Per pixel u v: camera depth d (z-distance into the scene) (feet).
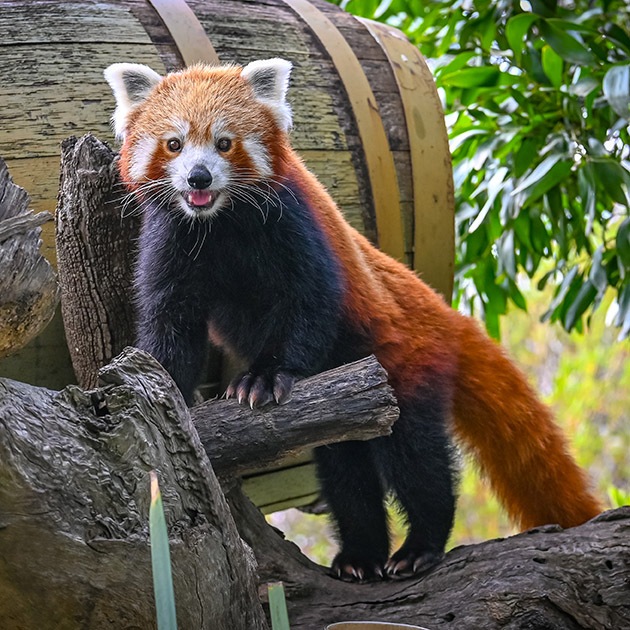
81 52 20.66
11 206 11.96
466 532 60.44
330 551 58.59
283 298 18.89
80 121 20.13
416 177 24.35
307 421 15.66
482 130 30.60
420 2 34.12
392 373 21.13
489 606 17.37
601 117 29.68
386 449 21.29
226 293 20.01
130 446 12.97
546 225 35.47
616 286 31.50
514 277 31.89
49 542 12.22
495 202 30.37
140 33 21.42
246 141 18.76
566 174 28.25
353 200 23.20
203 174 18.02
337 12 26.07
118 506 12.73
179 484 13.38
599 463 63.21
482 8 29.78
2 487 11.83
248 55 22.77
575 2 33.27
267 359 18.34
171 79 19.51
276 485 24.86
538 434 23.45
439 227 24.75
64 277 18.83
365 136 23.36
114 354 19.43
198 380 19.88
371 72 24.61
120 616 13.00
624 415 64.34
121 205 18.63
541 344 68.33
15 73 20.04
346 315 20.27
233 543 13.93
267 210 18.97
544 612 17.17
